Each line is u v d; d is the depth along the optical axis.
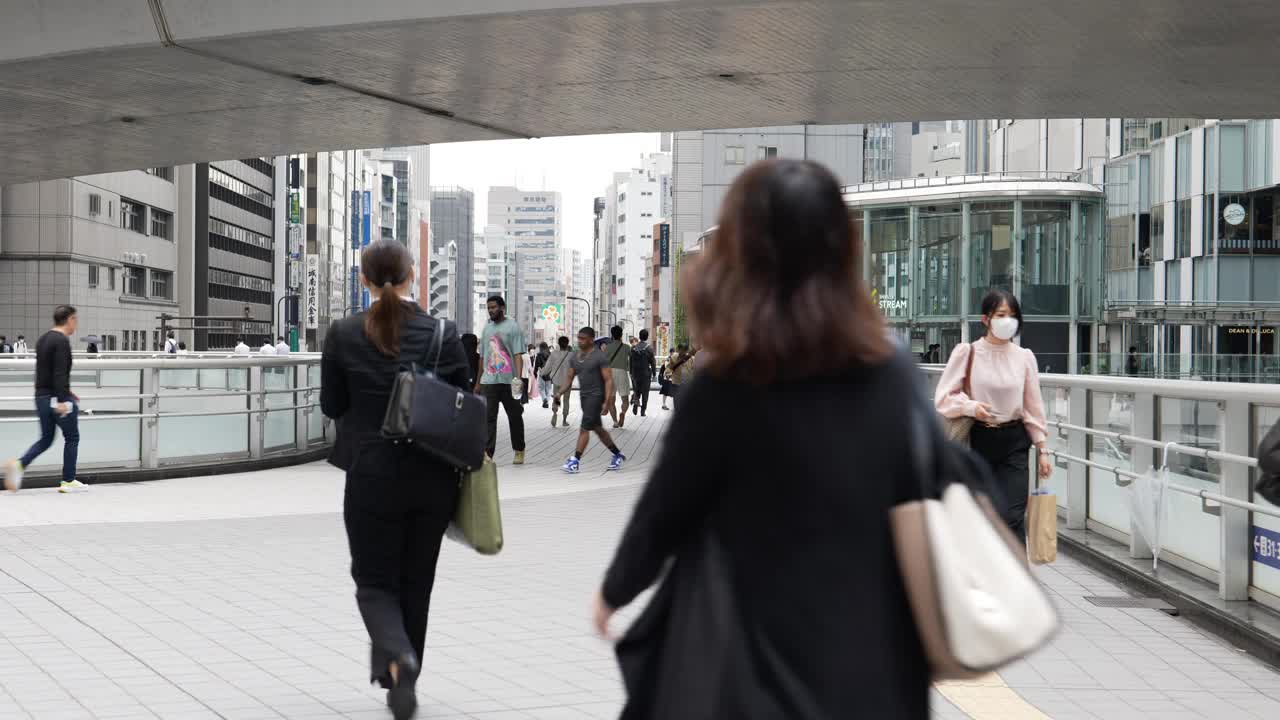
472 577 8.49
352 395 5.01
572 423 28.12
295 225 110.94
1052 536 6.75
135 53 17.03
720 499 2.12
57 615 7.10
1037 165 67.19
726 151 95.44
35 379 13.98
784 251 2.08
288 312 100.56
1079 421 10.45
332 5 15.62
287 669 5.88
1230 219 44.28
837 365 2.06
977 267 43.56
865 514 2.03
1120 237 53.03
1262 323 44.88
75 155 26.70
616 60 17.64
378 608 4.84
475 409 4.93
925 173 131.62
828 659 2.00
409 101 20.53
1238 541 7.23
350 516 4.97
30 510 12.30
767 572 2.04
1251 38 16.50
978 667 2.03
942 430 2.11
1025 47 17.09
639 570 2.16
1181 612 7.45
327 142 24.78
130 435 15.35
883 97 20.56
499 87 19.42
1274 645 6.15
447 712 5.14
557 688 5.56
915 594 2.05
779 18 15.46
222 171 98.75
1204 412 7.73
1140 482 8.75
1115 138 54.78
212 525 11.03
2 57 17.44
